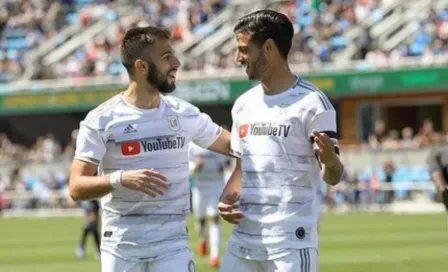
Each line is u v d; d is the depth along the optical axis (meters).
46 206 96.31
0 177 101.94
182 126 19.92
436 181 26.44
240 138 19.64
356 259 43.72
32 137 111.44
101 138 19.56
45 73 113.25
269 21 19.09
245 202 19.47
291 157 19.08
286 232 19.06
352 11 106.25
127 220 19.59
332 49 101.00
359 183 84.00
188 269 19.67
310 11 108.69
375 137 91.88
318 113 18.86
